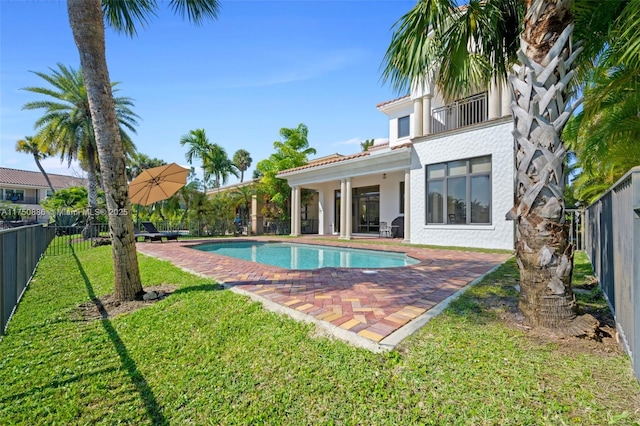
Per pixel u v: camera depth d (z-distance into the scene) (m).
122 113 21.83
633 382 2.44
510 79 3.86
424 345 3.18
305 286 5.79
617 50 4.36
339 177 18.09
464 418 2.18
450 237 12.95
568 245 3.48
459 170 12.80
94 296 5.85
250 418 2.41
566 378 2.53
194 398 2.72
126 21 6.92
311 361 3.07
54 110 19.58
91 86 5.25
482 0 4.46
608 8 4.03
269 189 24.62
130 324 4.37
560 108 3.56
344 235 17.86
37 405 2.69
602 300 4.52
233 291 5.54
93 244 14.53
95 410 2.62
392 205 19.39
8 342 3.88
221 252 14.78
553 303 3.44
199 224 22.92
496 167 11.64
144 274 7.54
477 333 3.42
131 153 23.38
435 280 6.19
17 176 40.16
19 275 5.89
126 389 2.89
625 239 3.02
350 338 3.43
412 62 4.54
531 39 3.66
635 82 4.85
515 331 3.46
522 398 2.32
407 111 17.83
